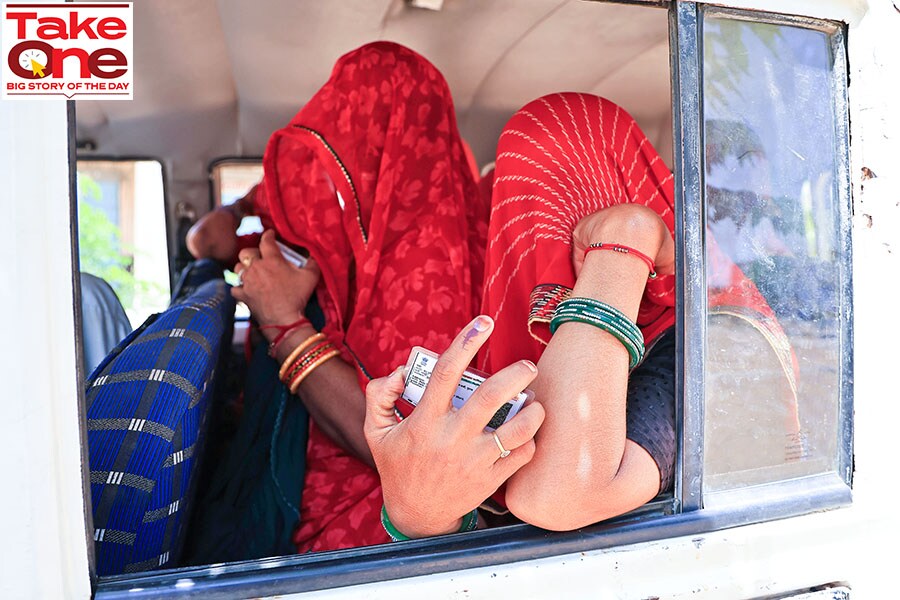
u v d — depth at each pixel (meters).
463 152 1.99
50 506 0.89
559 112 1.50
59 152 0.89
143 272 3.21
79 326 0.93
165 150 3.06
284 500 1.63
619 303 1.15
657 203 1.56
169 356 1.36
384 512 1.19
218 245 2.95
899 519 1.32
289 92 2.79
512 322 1.43
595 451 1.10
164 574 1.02
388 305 1.75
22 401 0.87
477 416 1.04
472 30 2.36
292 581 1.04
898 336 1.31
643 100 2.86
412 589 1.06
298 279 1.82
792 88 1.25
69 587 0.94
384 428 1.15
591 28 2.33
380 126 1.86
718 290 1.20
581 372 1.12
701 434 1.20
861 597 1.29
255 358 1.84
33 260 0.87
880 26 1.28
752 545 1.22
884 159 1.29
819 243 1.27
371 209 1.86
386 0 2.17
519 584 1.10
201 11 2.21
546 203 1.41
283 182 1.96
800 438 1.29
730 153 1.20
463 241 1.82
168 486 1.28
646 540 1.18
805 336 1.28
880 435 1.31
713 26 1.19
